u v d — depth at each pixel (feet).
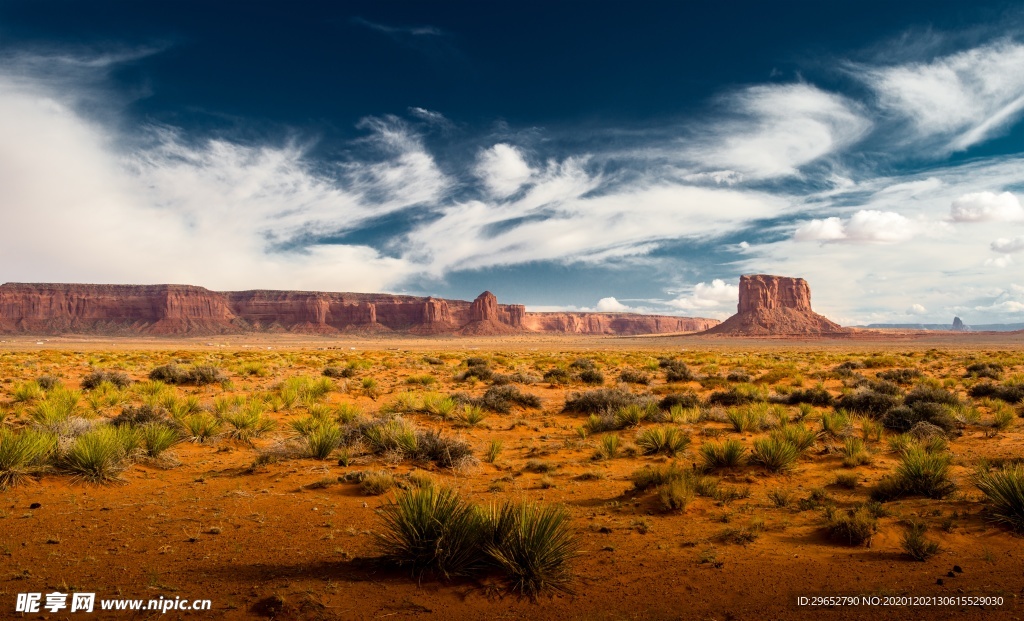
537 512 20.84
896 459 40.57
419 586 18.85
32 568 19.84
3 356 152.35
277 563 20.71
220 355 188.55
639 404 62.69
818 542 23.54
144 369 122.62
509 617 16.98
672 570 20.54
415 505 20.62
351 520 25.94
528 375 106.52
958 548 22.54
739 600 18.15
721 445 41.37
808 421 56.65
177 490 30.96
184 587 18.51
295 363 147.95
